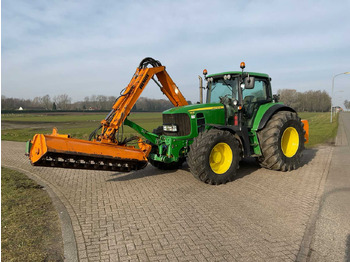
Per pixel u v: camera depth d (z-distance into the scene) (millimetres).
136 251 3053
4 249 3088
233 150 5707
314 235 3359
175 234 3438
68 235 3418
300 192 5000
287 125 6508
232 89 6492
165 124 6398
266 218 3879
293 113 6898
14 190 5344
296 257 2887
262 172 6566
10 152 10195
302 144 6895
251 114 6613
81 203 4609
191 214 4062
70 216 4043
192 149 5438
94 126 30156
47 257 2938
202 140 5375
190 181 5898
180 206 4398
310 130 19109
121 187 5539
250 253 2973
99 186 5645
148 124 31969
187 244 3184
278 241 3229
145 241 3275
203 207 4336
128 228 3633
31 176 6523
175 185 5605
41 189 5449
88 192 5234
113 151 5207
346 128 21766
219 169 5715
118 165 5512
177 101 6793
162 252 3023
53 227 3688
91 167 5090
